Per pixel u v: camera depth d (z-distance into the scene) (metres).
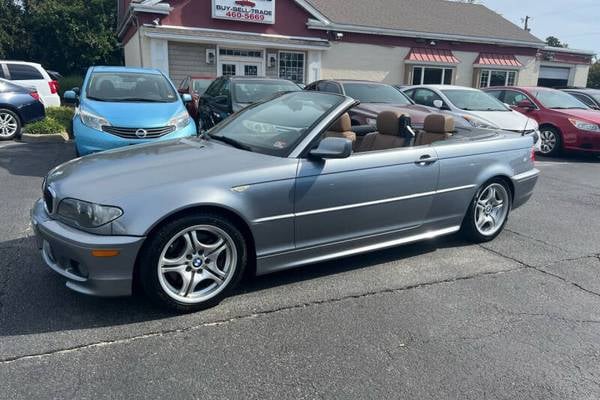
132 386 2.43
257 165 3.30
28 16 27.23
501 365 2.74
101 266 2.87
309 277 3.81
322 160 3.49
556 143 10.78
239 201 3.15
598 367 2.75
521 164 4.82
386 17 19.53
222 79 9.41
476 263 4.25
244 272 3.52
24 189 6.12
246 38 15.62
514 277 3.98
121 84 7.52
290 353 2.77
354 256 4.31
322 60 17.56
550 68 23.94
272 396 2.40
